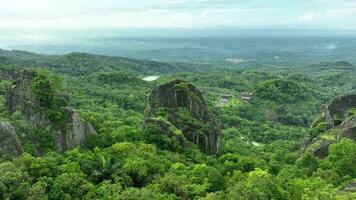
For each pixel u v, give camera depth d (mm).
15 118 85875
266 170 85312
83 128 91375
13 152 74375
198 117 119750
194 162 94375
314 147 103375
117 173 73250
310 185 65438
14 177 61000
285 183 69562
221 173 83000
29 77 91312
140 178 73625
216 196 60438
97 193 65938
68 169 70438
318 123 127000
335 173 76812
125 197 63062
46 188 64375
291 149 151875
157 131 102938
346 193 56031
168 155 91250
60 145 83938
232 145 141375
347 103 121875
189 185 69562
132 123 138250
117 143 87812
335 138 103812
